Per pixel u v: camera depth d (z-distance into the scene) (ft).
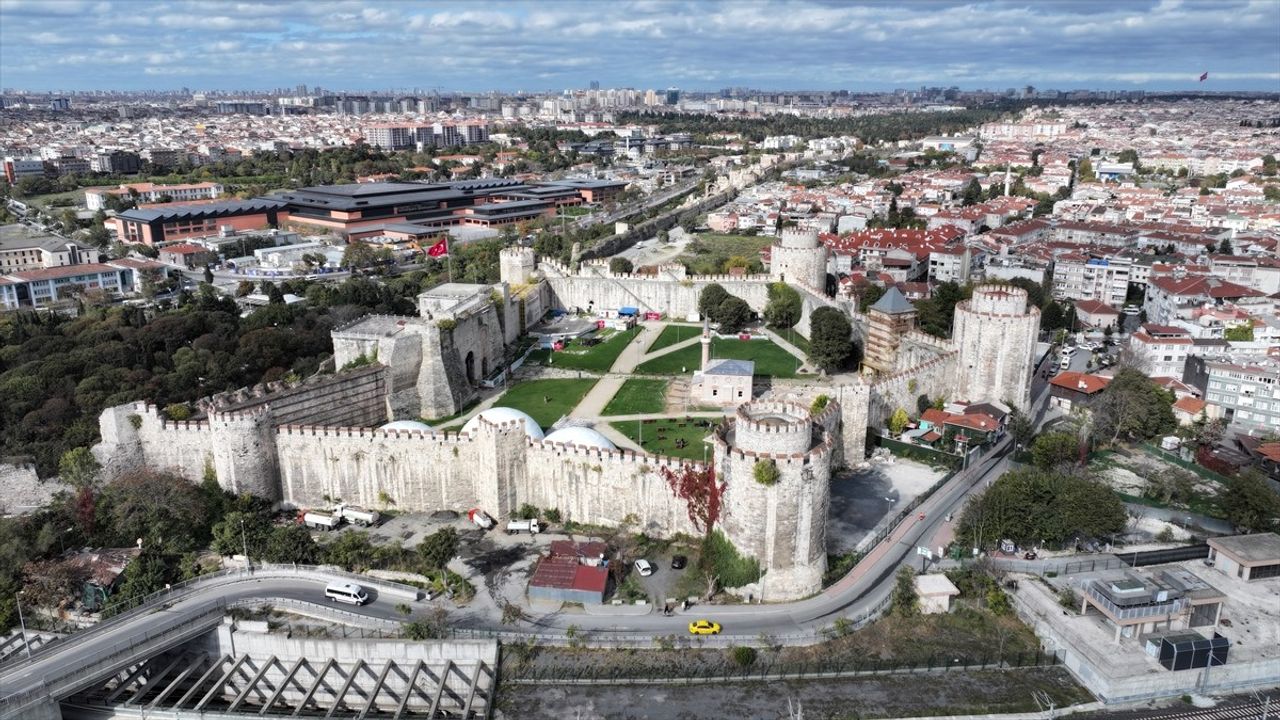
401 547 459.73
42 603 421.18
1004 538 451.12
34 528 460.55
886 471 543.39
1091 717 342.03
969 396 623.77
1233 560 429.79
